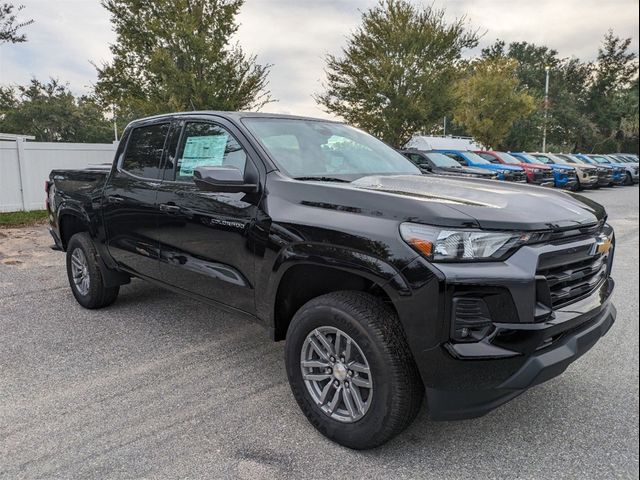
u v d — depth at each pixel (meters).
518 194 2.80
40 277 6.17
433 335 2.25
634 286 5.65
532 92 37.41
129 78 14.78
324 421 2.68
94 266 4.71
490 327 2.25
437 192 2.74
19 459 2.52
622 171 22.98
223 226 3.21
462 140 27.44
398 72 17.23
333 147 3.69
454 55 17.69
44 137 53.31
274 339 3.03
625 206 14.02
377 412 2.44
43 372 3.52
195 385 3.34
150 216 3.88
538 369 2.28
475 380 2.26
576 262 2.57
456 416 2.32
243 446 2.64
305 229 2.70
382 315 2.45
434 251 2.27
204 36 14.00
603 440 2.68
